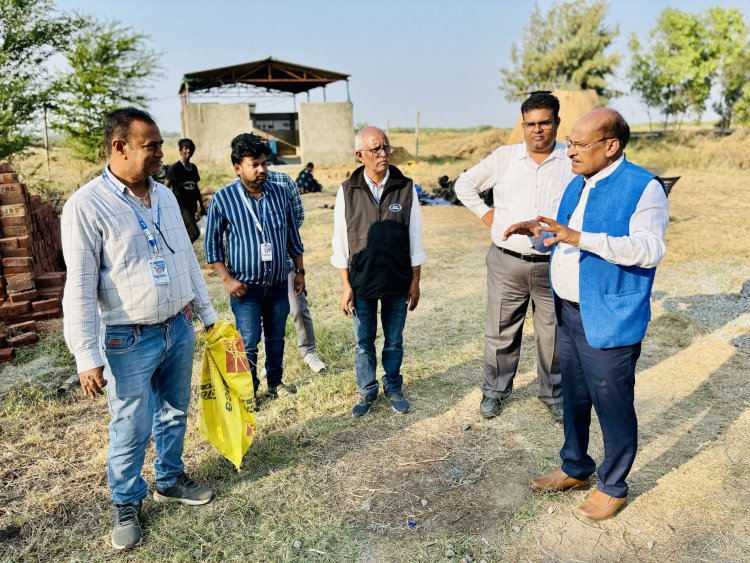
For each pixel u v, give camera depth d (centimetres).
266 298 394
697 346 486
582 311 257
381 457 344
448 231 1055
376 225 355
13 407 411
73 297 237
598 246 236
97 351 243
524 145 350
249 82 2756
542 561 257
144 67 2012
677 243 851
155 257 259
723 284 650
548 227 242
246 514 295
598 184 254
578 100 1931
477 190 377
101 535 281
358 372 390
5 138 1437
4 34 1573
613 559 257
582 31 3734
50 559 265
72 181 1606
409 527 282
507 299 367
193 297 285
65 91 1838
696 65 3052
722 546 260
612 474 276
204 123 2480
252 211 369
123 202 251
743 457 326
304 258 874
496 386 386
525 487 311
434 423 382
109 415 402
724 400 392
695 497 295
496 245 373
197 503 301
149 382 268
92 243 242
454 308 614
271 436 367
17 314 570
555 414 379
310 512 293
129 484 272
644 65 3225
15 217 577
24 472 333
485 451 347
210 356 305
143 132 240
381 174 355
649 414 380
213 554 266
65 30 1680
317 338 527
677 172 1820
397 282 363
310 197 1593
